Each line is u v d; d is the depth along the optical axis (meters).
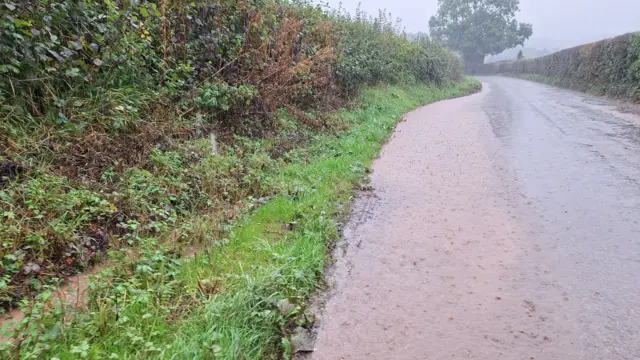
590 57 21.42
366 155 8.49
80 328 3.05
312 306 3.78
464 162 8.07
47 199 4.35
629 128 10.52
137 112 6.17
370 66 15.64
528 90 25.44
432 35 64.38
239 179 6.20
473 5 62.06
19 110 5.00
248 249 4.48
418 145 9.78
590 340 3.26
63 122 5.27
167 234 4.62
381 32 20.05
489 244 4.78
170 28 7.16
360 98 14.25
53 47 5.35
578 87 22.59
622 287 3.88
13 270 3.59
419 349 3.22
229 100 7.61
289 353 3.17
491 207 5.80
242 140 7.50
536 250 4.59
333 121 10.48
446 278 4.15
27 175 4.58
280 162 7.21
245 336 3.19
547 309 3.63
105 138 5.52
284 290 3.80
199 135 6.86
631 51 16.22
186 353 2.92
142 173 5.27
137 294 3.47
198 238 4.56
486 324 3.48
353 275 4.25
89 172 5.09
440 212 5.73
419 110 16.73
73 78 5.58
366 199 6.32
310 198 5.90
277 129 8.62
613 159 7.68
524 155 8.30
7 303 3.42
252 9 8.86
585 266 4.24
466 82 33.62
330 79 11.99
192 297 3.58
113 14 5.81
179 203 5.27
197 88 7.27
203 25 7.79
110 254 3.97
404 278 4.18
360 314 3.65
